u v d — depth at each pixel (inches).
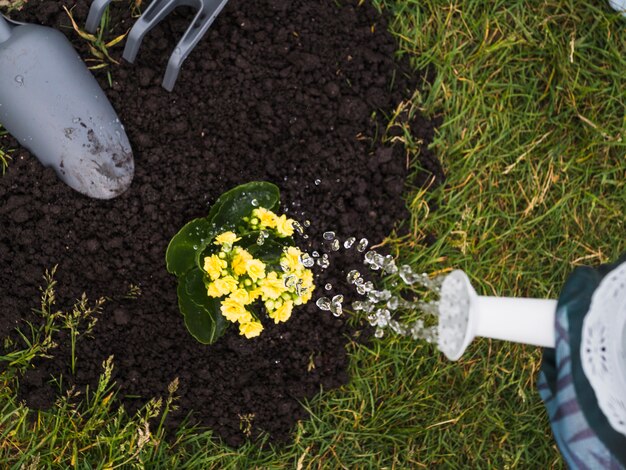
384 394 39.0
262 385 37.9
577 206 39.8
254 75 36.5
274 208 36.4
